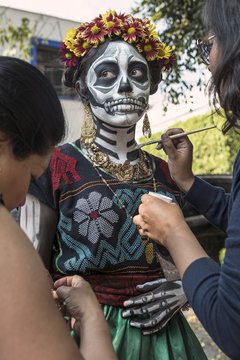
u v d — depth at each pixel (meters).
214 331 0.68
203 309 0.70
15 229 0.54
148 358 1.02
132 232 1.06
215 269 0.73
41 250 1.05
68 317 0.97
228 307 0.65
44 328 0.50
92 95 1.14
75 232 1.04
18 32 4.13
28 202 1.07
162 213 0.81
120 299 1.04
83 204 1.04
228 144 3.81
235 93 0.71
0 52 4.98
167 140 1.12
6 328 0.48
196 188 1.12
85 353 0.71
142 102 1.14
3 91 0.58
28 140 0.60
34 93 0.61
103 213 1.04
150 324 1.01
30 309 0.49
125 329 1.02
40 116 0.62
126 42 1.15
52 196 1.07
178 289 1.03
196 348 1.10
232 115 0.76
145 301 1.01
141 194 1.11
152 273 1.08
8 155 0.60
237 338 0.65
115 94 1.12
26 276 0.51
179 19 3.28
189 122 3.68
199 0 3.09
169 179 1.21
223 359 2.33
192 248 0.76
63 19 5.77
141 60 1.15
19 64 0.61
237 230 0.66
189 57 2.96
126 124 1.12
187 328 1.13
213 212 1.11
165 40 3.26
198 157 3.93
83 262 1.03
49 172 1.07
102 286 1.04
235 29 0.71
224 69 0.72
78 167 1.09
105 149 1.16
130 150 1.18
